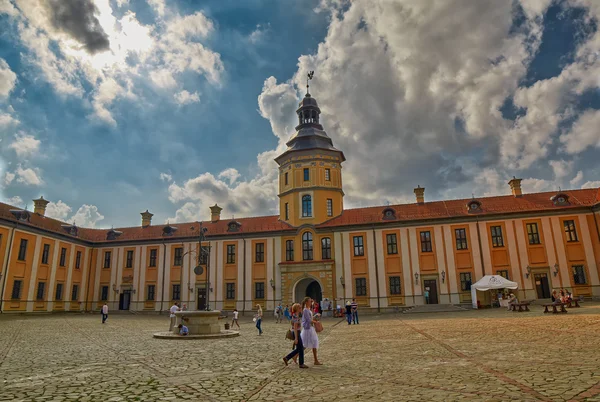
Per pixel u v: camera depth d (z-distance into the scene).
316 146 49.59
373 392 8.04
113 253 52.19
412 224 44.53
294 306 11.87
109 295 51.03
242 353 14.72
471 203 44.06
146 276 50.31
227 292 47.72
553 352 11.77
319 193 48.31
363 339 18.33
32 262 43.00
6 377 10.27
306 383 9.14
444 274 42.59
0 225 39.56
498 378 8.72
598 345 12.68
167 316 45.53
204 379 9.84
